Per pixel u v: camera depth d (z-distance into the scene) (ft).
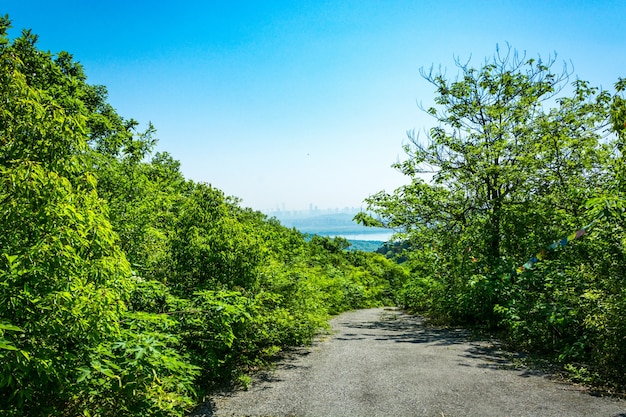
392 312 75.66
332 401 18.47
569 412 16.16
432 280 56.39
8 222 9.75
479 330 41.34
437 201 52.29
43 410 10.68
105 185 24.06
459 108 52.75
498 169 45.42
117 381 11.82
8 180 9.32
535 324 27.96
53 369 10.05
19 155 10.34
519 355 27.40
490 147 47.47
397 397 18.74
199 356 20.02
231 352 23.45
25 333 10.12
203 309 18.63
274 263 33.83
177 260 24.18
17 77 10.29
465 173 49.62
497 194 48.24
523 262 35.37
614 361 20.40
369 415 16.61
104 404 12.28
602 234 22.81
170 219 27.68
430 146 52.54
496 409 16.78
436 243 53.01
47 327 10.12
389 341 35.86
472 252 44.16
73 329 10.56
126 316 15.01
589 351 24.16
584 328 24.11
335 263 132.67
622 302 19.44
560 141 41.29
